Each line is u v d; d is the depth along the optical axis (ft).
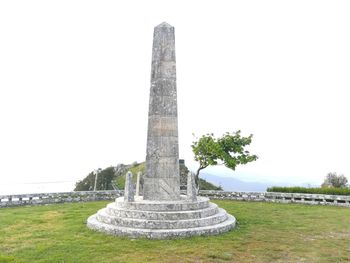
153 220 47.60
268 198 89.25
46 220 58.29
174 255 38.86
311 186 98.32
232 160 91.66
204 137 94.94
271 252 40.93
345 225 56.90
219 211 56.59
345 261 37.99
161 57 58.03
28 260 36.70
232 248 42.04
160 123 56.80
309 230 52.95
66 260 36.78
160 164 56.08
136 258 37.68
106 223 50.52
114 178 157.17
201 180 145.38
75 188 152.97
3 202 74.23
